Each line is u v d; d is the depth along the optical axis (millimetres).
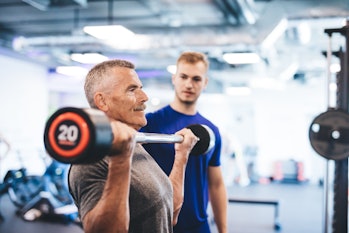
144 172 1232
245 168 10273
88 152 726
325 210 2785
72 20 6539
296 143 10727
